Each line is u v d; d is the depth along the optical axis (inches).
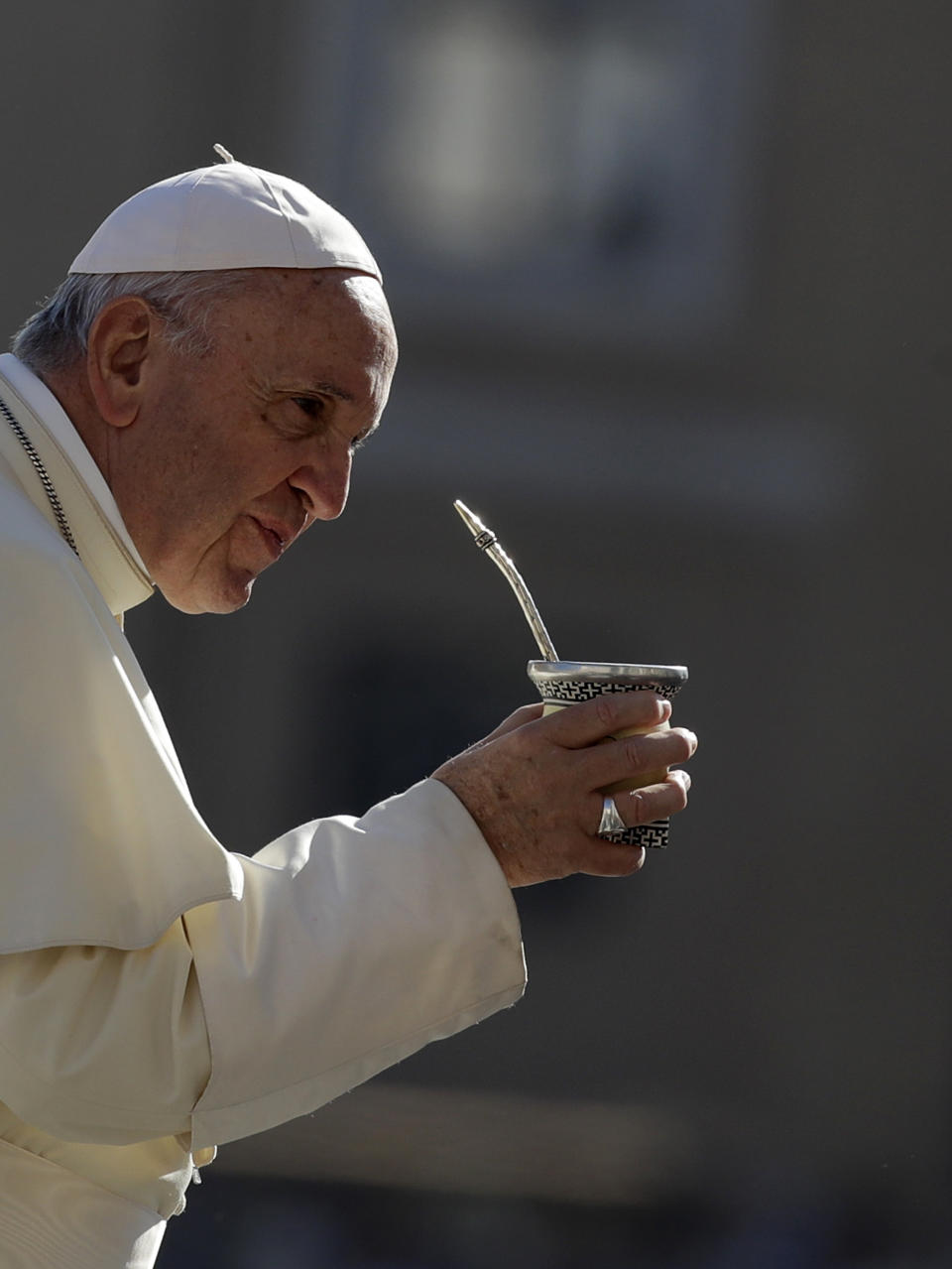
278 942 250.5
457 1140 909.8
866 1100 943.0
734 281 976.9
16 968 241.4
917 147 970.1
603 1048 946.1
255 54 962.1
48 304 299.9
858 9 968.9
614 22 975.0
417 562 967.0
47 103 955.3
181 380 279.9
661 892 958.4
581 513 973.2
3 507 261.7
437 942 257.0
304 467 286.2
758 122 972.6
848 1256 908.6
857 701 965.2
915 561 967.6
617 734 272.7
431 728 962.1
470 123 974.4
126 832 248.8
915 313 971.9
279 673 958.4
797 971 954.7
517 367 979.3
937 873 954.7
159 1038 242.4
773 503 973.2
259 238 282.2
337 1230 873.5
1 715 246.1
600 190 978.1
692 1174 927.7
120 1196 263.3
